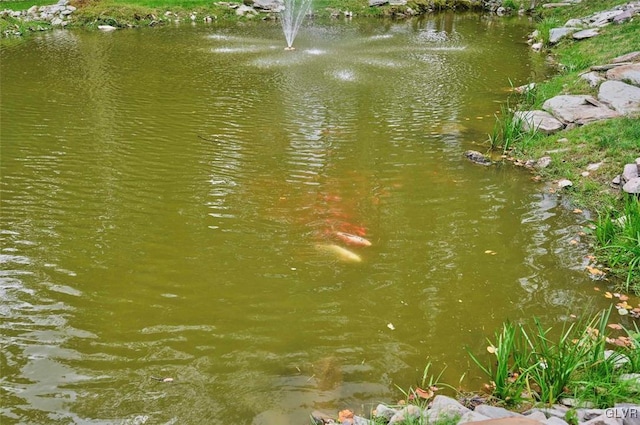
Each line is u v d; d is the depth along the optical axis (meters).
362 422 3.66
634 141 8.07
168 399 3.97
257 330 4.71
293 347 4.54
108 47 16.48
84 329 4.68
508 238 6.27
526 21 22.30
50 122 9.98
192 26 20.16
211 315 4.89
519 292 5.33
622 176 7.24
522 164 8.32
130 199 7.01
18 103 11.09
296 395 4.05
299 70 14.02
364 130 9.79
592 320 4.95
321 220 6.55
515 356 4.34
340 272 5.55
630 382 3.90
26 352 4.39
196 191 7.25
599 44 14.48
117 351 4.43
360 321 4.86
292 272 5.53
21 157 8.34
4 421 3.74
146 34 18.67
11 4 21.62
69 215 6.58
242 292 5.21
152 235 6.16
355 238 6.14
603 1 20.30
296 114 10.61
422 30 20.27
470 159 8.52
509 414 3.63
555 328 4.84
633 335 4.62
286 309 4.99
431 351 4.54
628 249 5.84
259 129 9.75
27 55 15.28
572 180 7.63
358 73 13.77
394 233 6.32
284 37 18.56
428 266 5.70
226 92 12.00
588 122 9.20
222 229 6.31
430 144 9.16
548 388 3.97
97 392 4.02
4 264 5.56
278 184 7.52
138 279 5.38
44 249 5.85
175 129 9.70
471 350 4.57
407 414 3.61
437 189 7.47
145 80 12.89
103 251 5.84
